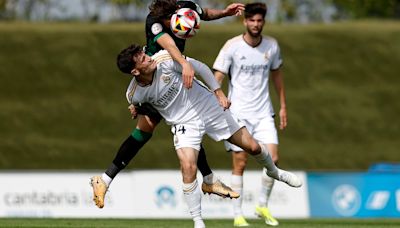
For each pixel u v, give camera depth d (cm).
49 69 4794
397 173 3800
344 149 4756
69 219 2697
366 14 6731
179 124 1867
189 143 1861
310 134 4762
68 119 4738
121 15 6444
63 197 3766
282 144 4741
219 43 4778
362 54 4859
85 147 4706
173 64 1822
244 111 2434
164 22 1889
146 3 6353
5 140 4703
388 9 6600
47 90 4772
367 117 4791
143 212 3728
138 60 1786
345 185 3803
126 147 1983
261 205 2480
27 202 3772
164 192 3734
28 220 2567
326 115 4784
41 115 4738
